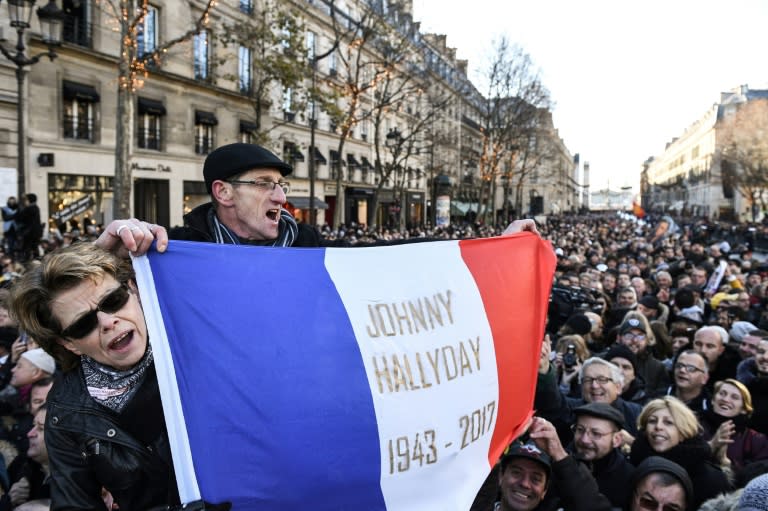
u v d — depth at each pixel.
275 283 2.19
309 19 33.62
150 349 2.01
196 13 26.12
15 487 3.39
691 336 7.17
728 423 4.00
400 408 2.20
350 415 2.10
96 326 1.83
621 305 9.31
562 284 9.73
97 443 1.85
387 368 2.22
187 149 26.44
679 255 20.12
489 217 56.50
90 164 21.84
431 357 2.36
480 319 2.59
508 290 2.77
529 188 97.19
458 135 57.03
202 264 2.11
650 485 3.12
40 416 3.36
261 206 2.44
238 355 2.03
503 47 42.53
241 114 29.84
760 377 4.84
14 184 17.89
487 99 44.56
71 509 1.80
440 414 2.30
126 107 14.58
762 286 10.23
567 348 5.67
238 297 2.11
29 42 19.12
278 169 2.51
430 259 2.57
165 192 25.62
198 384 1.97
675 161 146.75
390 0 34.03
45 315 1.84
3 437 3.96
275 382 2.04
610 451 3.70
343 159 40.56
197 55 26.69
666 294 10.52
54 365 3.84
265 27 24.67
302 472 2.00
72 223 20.50
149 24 23.53
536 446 3.27
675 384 5.81
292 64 24.16
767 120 58.03
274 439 1.98
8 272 9.08
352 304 2.27
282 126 33.44
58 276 1.79
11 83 18.70
